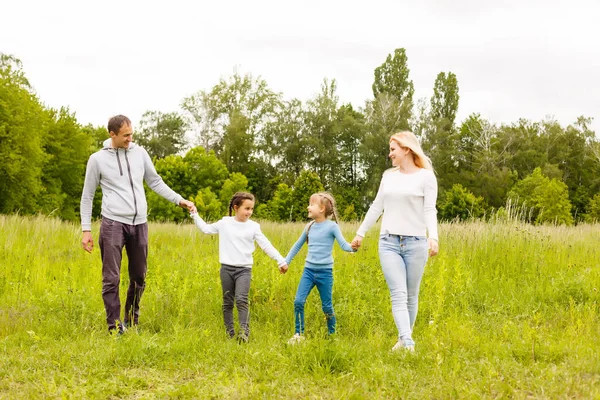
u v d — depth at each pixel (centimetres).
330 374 435
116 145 588
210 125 6419
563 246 1111
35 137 3781
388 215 547
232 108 6412
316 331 599
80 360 470
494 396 379
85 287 757
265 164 6047
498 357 462
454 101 6706
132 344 492
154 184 630
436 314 573
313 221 610
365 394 384
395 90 6425
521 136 6919
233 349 510
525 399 366
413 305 559
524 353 476
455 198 4262
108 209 581
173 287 718
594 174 6881
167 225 1814
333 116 6012
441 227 1227
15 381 417
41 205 4069
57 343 530
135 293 608
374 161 5428
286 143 5947
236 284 593
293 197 4206
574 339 534
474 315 694
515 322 671
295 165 6012
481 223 1212
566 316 690
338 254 970
